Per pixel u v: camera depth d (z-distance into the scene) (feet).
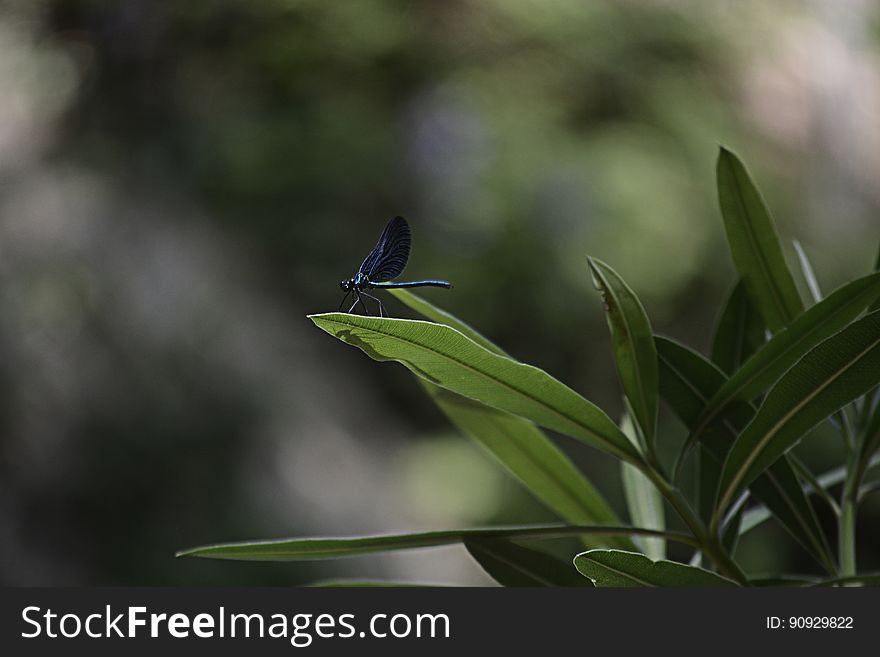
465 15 29.09
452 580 25.30
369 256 4.94
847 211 31.73
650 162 27.40
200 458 24.14
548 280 26.16
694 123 28.99
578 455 24.73
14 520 22.13
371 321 3.75
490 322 26.18
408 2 29.35
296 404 26.61
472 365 4.03
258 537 23.56
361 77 28.63
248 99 28.99
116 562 22.40
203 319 26.16
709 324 27.12
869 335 3.92
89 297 25.43
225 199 28.30
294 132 28.19
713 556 4.52
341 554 4.58
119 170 28.68
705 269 27.20
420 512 25.91
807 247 29.55
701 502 5.34
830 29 34.73
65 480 22.86
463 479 26.63
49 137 29.48
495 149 27.20
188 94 29.53
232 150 28.30
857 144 33.17
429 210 27.09
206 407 24.95
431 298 25.86
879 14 35.76
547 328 26.30
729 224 5.18
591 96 28.48
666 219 26.81
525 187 26.73
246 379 26.03
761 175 29.63
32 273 25.54
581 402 4.27
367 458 26.81
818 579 5.07
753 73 31.60
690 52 30.58
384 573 24.47
